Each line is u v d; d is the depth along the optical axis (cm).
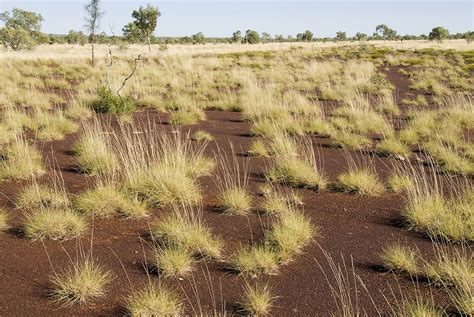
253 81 2139
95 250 522
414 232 580
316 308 416
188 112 1434
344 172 838
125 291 438
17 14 4522
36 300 422
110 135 1085
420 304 410
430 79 2275
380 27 10819
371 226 599
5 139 1006
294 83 2103
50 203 645
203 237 525
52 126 1150
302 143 1069
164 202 654
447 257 495
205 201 683
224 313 392
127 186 684
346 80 2173
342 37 11750
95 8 2164
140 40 3759
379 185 733
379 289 446
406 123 1322
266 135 1153
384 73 2778
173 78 2195
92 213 611
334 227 596
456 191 719
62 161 894
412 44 7375
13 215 618
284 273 479
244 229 582
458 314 400
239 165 884
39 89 1955
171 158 788
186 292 439
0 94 1599
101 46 6856
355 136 1079
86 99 1552
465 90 2031
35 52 4412
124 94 1667
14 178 770
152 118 1383
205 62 3042
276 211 630
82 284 429
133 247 530
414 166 879
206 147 1030
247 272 473
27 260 496
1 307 409
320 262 502
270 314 405
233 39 10006
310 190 740
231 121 1371
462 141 1047
